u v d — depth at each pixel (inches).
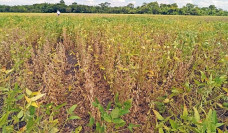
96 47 193.8
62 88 111.3
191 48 154.3
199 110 84.9
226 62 110.7
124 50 156.4
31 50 171.8
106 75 137.3
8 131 56.2
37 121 60.1
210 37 193.2
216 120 48.4
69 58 210.7
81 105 105.1
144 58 138.2
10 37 220.2
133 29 273.9
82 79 132.0
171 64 143.3
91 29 276.8
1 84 101.0
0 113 88.5
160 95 101.3
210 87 79.2
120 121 51.0
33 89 121.0
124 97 95.0
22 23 344.8
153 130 81.0
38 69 144.3
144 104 107.1
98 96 120.1
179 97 100.7
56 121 67.7
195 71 152.5
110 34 213.0
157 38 204.4
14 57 152.3
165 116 95.0
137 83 122.4
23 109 58.3
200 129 50.7
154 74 127.6
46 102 99.2
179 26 321.4
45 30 272.8
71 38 267.7
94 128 89.4
